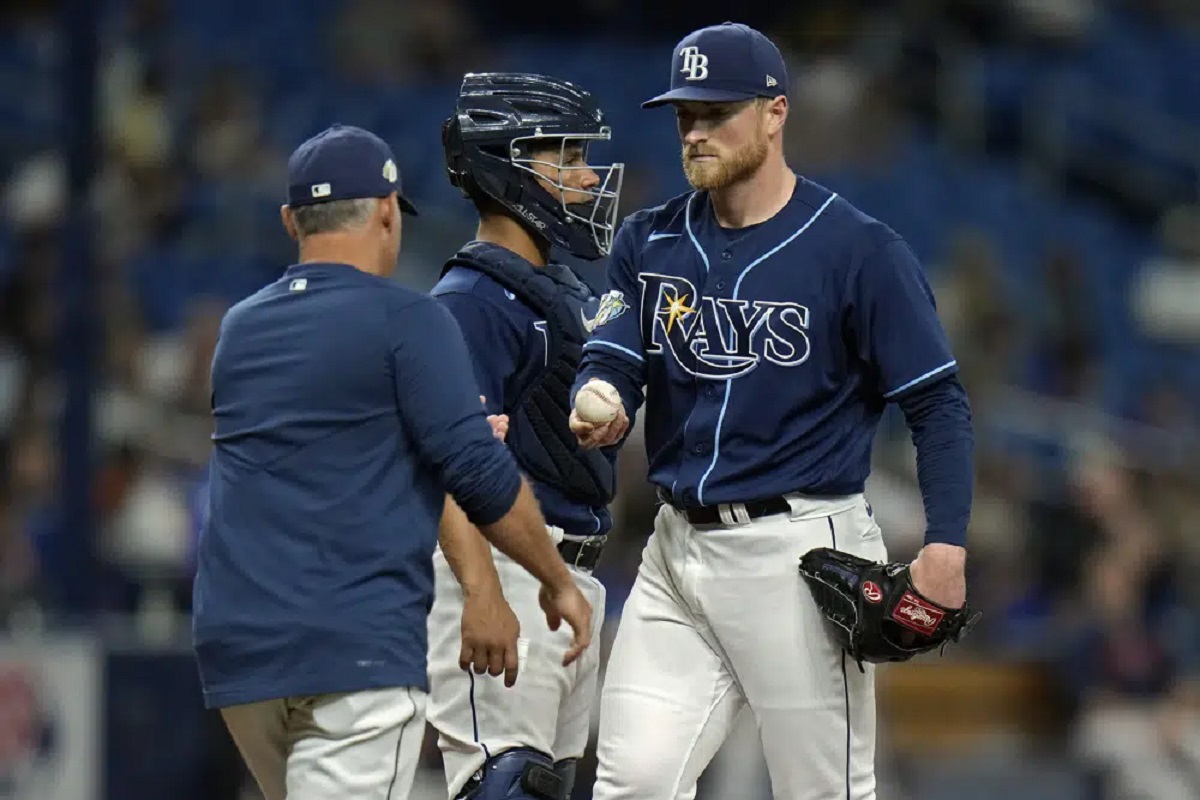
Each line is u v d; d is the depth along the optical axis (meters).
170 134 51.72
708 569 15.70
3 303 43.12
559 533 16.66
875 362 15.29
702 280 15.62
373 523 14.05
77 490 29.02
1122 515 34.38
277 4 61.03
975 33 66.38
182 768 27.59
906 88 61.44
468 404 14.20
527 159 16.56
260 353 14.34
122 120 49.78
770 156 15.42
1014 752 30.97
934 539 14.96
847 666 15.62
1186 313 57.81
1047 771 30.25
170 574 32.19
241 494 14.16
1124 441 45.69
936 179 58.69
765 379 15.31
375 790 14.02
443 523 15.05
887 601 14.94
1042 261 55.47
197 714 27.72
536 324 16.44
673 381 15.81
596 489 16.80
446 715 16.36
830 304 15.20
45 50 58.38
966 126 61.56
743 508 15.51
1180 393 53.03
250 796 29.30
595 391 15.42
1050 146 62.31
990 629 34.72
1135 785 30.33
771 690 15.57
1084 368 51.81
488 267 16.41
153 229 49.84
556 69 60.88
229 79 54.81
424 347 14.19
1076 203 62.66
